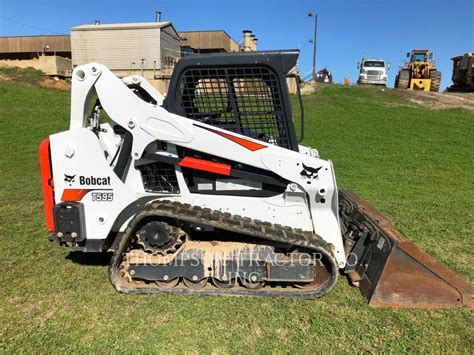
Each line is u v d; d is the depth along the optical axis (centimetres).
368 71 2612
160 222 363
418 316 344
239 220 364
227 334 320
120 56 2848
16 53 3775
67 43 3675
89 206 380
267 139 380
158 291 373
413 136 1350
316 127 1488
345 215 468
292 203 376
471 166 1002
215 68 366
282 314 346
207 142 359
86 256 460
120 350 301
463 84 2675
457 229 555
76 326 328
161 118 358
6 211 624
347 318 341
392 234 389
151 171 386
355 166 998
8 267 430
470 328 329
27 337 314
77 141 370
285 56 361
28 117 1547
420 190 782
